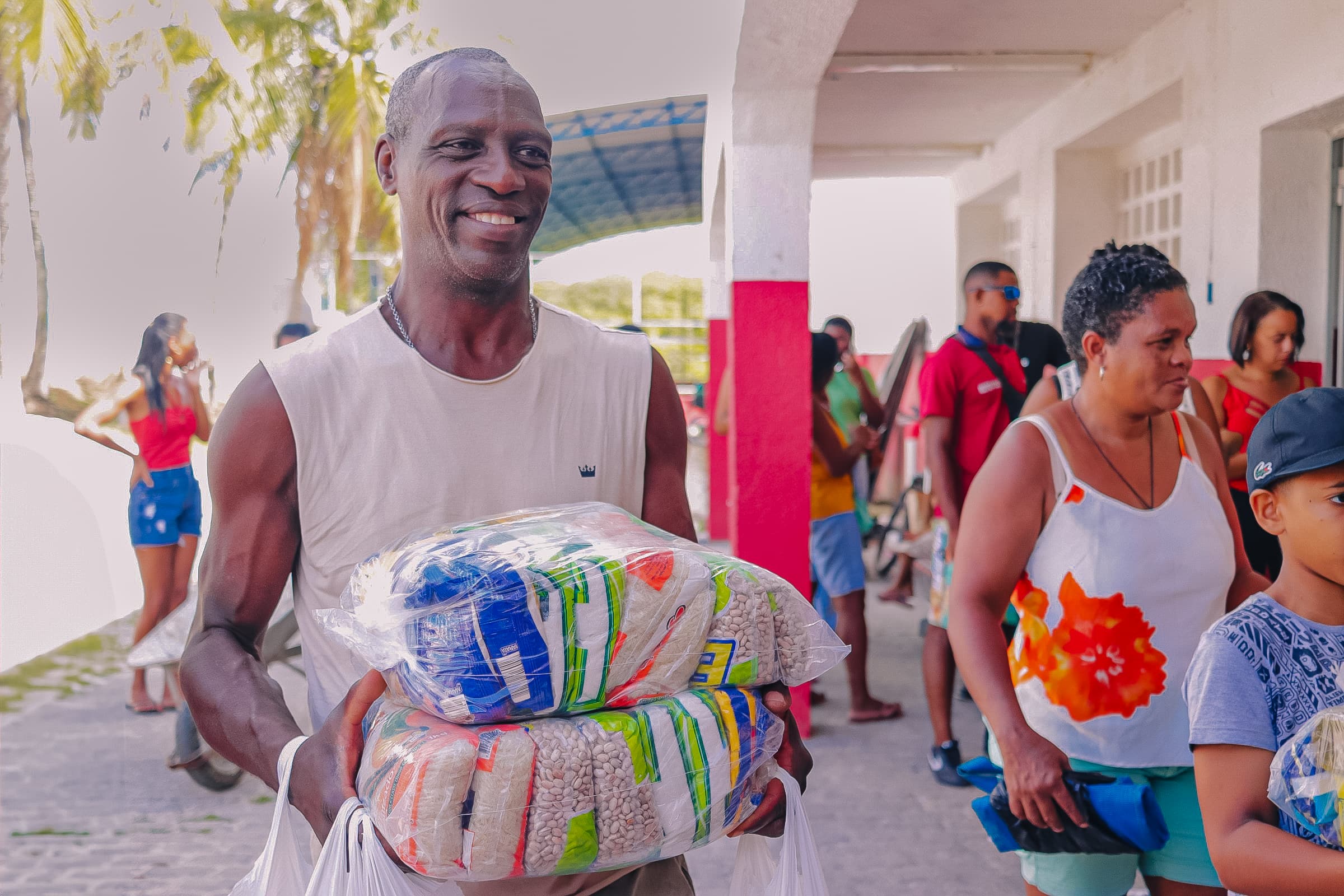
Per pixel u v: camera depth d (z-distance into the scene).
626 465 1.76
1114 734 2.18
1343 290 5.28
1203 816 1.70
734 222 4.72
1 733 5.24
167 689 5.59
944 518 4.47
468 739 1.23
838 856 3.81
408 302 1.63
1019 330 4.74
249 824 4.18
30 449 8.73
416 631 1.27
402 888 1.26
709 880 3.69
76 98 10.90
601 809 1.25
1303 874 1.53
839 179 12.50
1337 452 1.60
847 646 1.52
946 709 4.48
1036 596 2.27
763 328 4.76
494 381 1.61
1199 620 2.19
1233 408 4.72
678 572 1.34
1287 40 5.02
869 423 6.68
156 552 5.45
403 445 1.58
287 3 10.98
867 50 7.19
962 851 3.84
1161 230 7.55
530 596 1.25
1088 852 2.01
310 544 1.60
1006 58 7.27
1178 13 6.21
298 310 11.92
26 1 10.13
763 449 4.79
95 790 4.50
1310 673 1.65
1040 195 8.70
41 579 7.37
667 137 9.79
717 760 1.33
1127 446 2.24
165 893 3.57
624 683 1.30
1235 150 5.56
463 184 1.53
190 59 11.12
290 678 5.32
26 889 3.63
